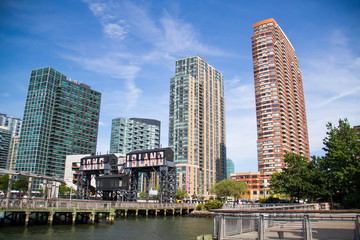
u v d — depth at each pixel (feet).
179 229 175.73
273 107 573.33
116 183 276.62
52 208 165.78
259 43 625.41
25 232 141.38
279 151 547.49
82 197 318.24
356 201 175.11
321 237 61.72
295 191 250.98
